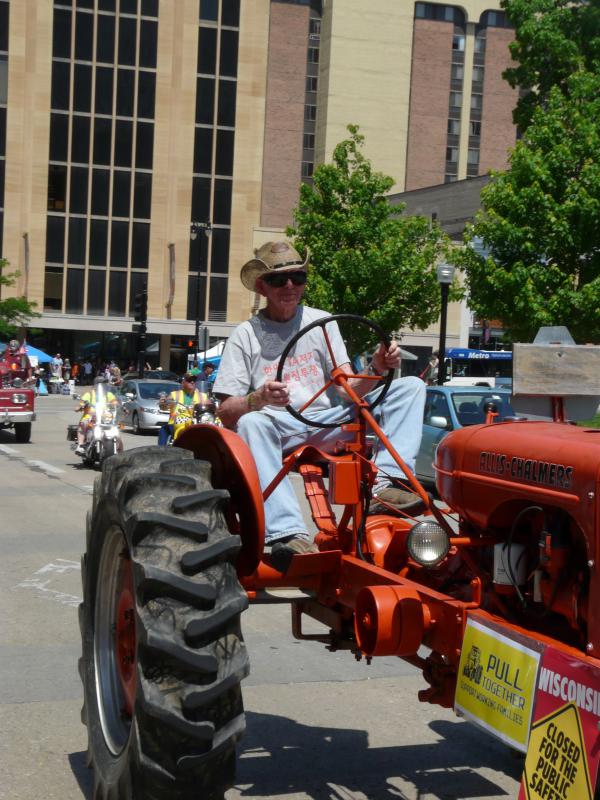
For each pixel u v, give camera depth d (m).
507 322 22.48
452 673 3.55
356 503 4.05
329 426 4.37
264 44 65.69
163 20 64.25
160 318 64.94
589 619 2.95
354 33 72.56
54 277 64.19
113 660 4.09
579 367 3.87
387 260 31.39
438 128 75.25
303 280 4.80
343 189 32.75
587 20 25.64
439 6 74.81
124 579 3.98
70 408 41.94
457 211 56.94
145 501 3.46
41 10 62.66
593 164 21.30
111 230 64.62
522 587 3.37
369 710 5.30
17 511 12.67
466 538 3.58
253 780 4.34
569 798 2.81
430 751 4.71
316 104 73.69
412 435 4.50
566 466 3.09
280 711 5.27
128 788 3.39
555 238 21.36
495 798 4.18
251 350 4.82
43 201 63.66
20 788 4.23
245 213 66.00
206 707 3.24
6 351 24.88
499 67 76.12
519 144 21.98
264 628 7.09
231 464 4.25
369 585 3.87
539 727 2.95
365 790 4.25
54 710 5.25
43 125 63.28
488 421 3.96
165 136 64.88
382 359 4.42
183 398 20.34
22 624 7.05
